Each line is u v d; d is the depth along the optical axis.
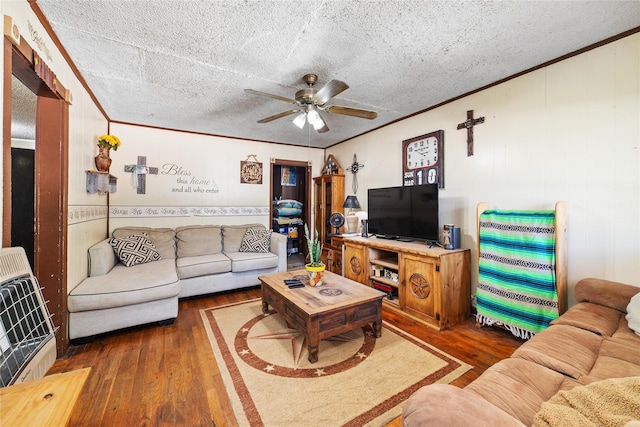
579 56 2.07
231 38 1.91
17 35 1.31
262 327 2.54
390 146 3.85
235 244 4.00
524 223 2.21
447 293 2.54
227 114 3.47
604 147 1.97
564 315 1.69
